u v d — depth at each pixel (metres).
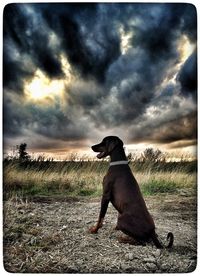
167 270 1.41
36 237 1.66
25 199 2.30
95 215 1.97
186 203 2.26
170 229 1.76
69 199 2.37
